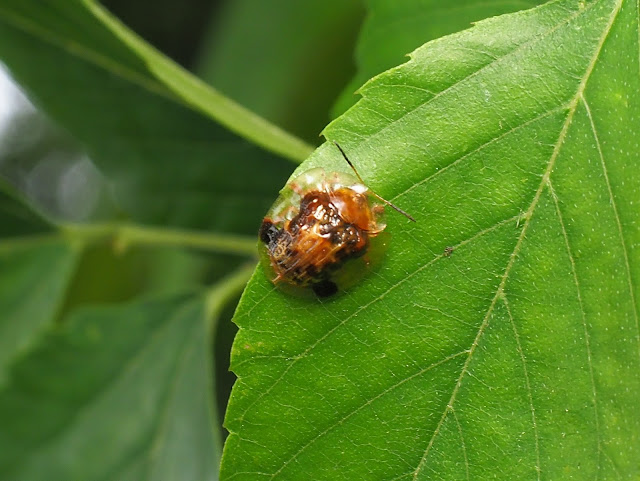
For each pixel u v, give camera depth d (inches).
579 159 3.1
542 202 3.1
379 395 3.2
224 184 4.1
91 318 4.2
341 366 3.2
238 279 4.2
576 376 3.1
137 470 4.1
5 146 10.0
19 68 3.9
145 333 4.2
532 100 3.1
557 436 3.1
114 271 5.8
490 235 3.1
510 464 3.1
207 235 4.2
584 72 3.1
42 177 10.1
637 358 3.1
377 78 3.1
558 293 3.1
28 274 4.3
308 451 3.2
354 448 3.2
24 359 4.2
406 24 3.5
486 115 3.1
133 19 6.4
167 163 4.1
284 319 3.2
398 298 3.2
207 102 3.6
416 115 3.1
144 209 4.2
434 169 3.1
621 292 3.1
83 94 3.9
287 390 3.2
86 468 4.2
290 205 3.3
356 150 3.1
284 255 3.1
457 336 3.1
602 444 3.1
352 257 3.1
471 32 3.1
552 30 3.1
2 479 4.2
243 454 3.2
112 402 4.2
